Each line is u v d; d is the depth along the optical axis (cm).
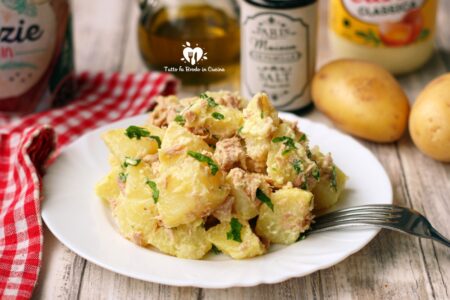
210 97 53
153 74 71
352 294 49
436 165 62
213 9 70
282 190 49
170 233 49
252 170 51
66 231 51
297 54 66
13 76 66
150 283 50
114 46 80
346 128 64
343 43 73
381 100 62
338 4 71
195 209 47
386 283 50
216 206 48
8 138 63
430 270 51
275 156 50
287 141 50
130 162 50
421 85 72
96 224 51
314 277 50
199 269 47
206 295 49
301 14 65
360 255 52
